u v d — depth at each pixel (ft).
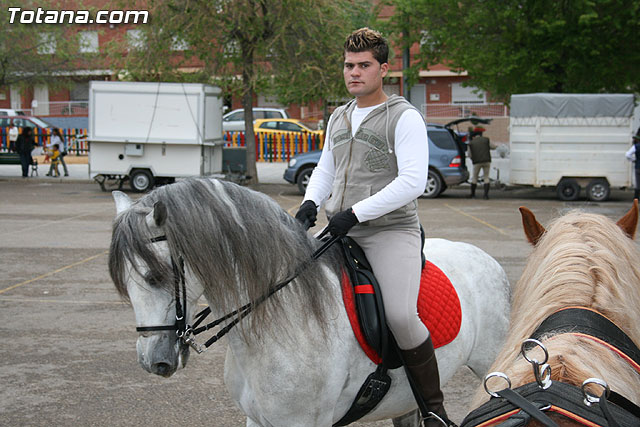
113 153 62.80
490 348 12.04
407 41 68.08
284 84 67.51
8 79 86.69
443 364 10.91
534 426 5.35
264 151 98.99
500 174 73.31
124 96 61.77
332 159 10.98
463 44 63.87
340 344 9.60
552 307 6.66
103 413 15.57
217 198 8.95
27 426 14.82
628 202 57.72
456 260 12.01
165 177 64.39
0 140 98.32
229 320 9.37
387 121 9.94
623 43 60.90
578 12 58.59
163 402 16.29
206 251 8.60
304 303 9.32
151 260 8.36
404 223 10.24
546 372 5.52
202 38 63.46
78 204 55.72
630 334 6.61
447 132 61.57
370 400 10.21
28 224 44.88
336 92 64.75
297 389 9.21
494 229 42.22
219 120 65.98
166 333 8.62
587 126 57.67
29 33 83.82
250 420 10.10
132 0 66.49
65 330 21.89
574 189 58.95
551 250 7.34
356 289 9.92
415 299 9.97
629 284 6.91
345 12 65.21
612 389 5.62
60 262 32.78
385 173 10.06
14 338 21.03
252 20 62.69
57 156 78.59
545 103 57.98
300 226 9.89
